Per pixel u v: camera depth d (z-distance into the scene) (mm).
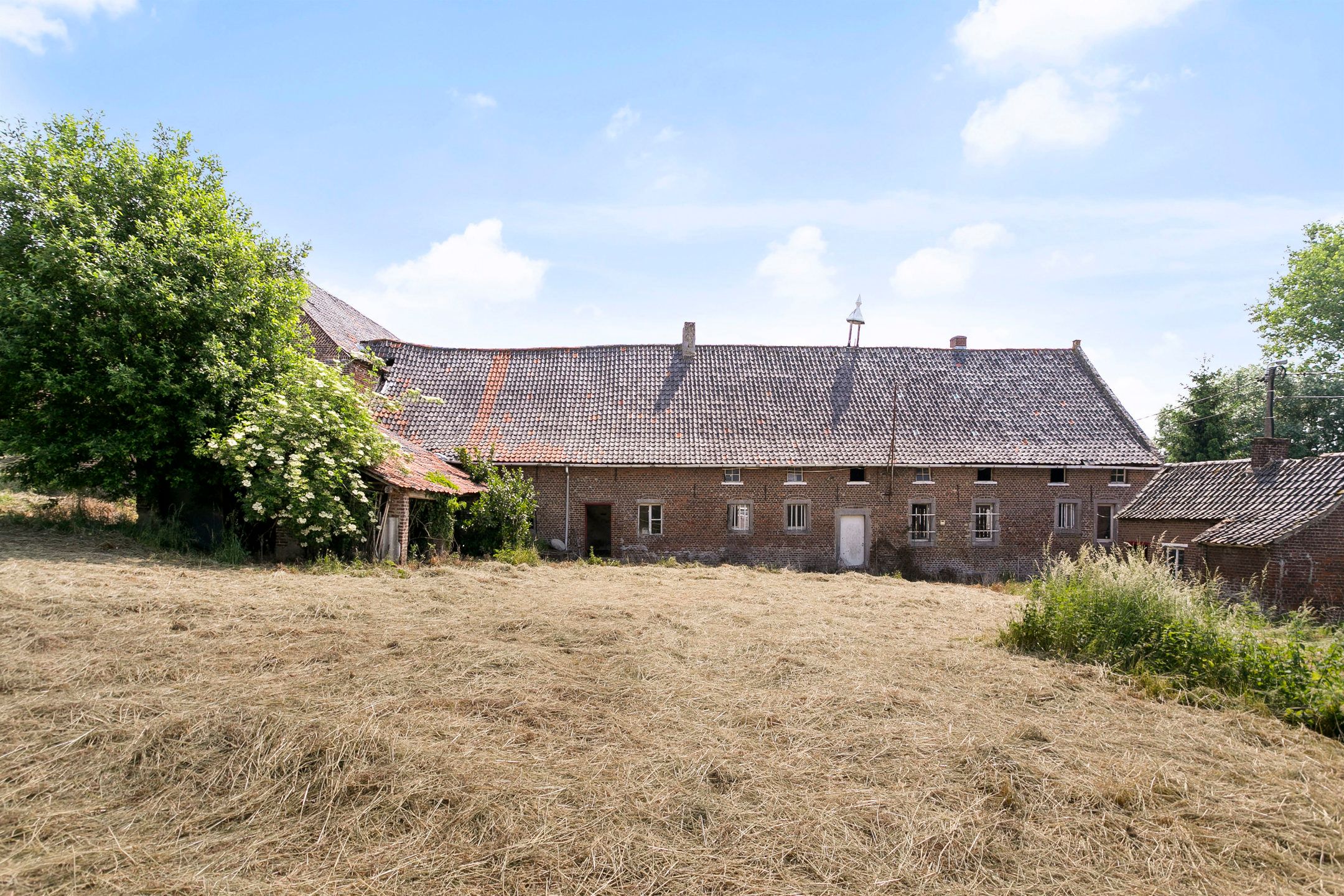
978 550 22562
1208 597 9523
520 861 3834
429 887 3586
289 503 13180
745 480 22484
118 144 13812
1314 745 6113
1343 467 17234
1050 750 5652
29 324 12055
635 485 22391
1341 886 3979
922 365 25812
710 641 8875
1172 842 4328
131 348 12648
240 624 7953
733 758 5188
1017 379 25312
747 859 3959
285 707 5523
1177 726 6344
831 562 22406
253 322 14961
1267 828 4578
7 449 12422
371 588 11242
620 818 4289
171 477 13789
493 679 6609
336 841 3945
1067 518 22828
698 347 26109
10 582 8438
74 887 3461
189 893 3465
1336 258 29203
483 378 25094
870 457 22297
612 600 11688
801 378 25172
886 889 3750
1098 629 8797
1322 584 16125
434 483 17375
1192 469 21625
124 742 4852
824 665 7789
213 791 4387
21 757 4605
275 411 13461
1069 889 3840
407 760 4750
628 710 6098
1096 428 23578
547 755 5074
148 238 13391
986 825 4398
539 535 22141
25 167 12766
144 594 8734
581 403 24141
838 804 4582
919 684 7230
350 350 22453
